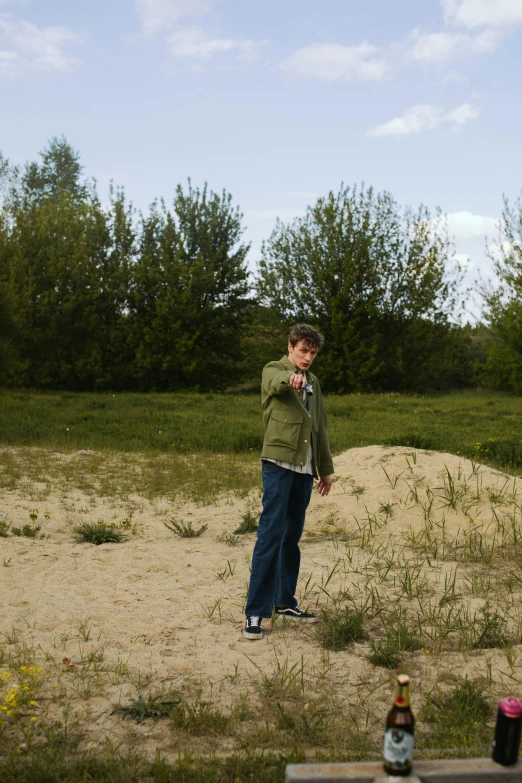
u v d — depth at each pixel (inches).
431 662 158.4
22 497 358.9
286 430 172.6
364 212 1422.2
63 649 163.9
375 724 131.6
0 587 206.7
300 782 81.6
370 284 1406.3
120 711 134.3
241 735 126.6
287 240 1445.6
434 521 279.6
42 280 1365.7
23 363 1327.5
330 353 1401.3
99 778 111.4
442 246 1425.9
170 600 198.1
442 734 126.0
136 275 1396.4
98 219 1453.0
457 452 539.2
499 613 187.9
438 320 1434.5
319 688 145.8
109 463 487.8
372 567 232.5
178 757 115.7
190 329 1402.6
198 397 1128.8
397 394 1326.3
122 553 249.4
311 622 182.9
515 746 85.0
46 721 130.4
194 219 1455.5
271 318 1444.4
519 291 1362.0
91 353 1365.7
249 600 172.6
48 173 2527.1
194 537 279.6
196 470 456.8
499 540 262.5
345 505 298.2
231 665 156.5
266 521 172.2
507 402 1173.1
